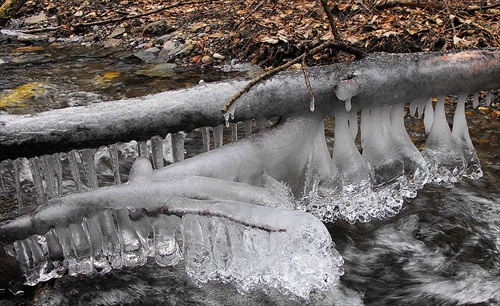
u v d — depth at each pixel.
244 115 3.15
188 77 6.79
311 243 2.68
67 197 2.97
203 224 2.96
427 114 3.74
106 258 3.20
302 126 3.27
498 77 3.47
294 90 3.16
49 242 3.06
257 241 2.83
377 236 3.66
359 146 4.63
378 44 6.39
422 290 3.22
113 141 2.98
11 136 2.81
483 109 5.38
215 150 3.17
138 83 6.73
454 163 3.80
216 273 3.06
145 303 3.06
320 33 6.90
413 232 3.70
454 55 3.41
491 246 3.59
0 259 2.97
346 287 3.23
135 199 2.96
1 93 6.52
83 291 3.11
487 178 4.26
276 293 3.05
